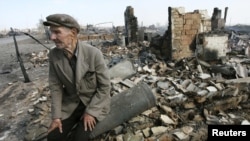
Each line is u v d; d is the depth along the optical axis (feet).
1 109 14.23
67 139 7.01
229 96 11.04
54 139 6.59
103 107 6.63
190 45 19.70
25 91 17.12
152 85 13.69
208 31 19.48
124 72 15.02
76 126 6.97
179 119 9.82
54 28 5.34
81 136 6.22
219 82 13.10
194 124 9.44
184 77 14.97
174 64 18.80
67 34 5.46
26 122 11.70
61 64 5.94
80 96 6.56
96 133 7.84
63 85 6.94
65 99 6.91
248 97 11.47
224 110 10.54
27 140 9.66
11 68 28.19
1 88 19.19
